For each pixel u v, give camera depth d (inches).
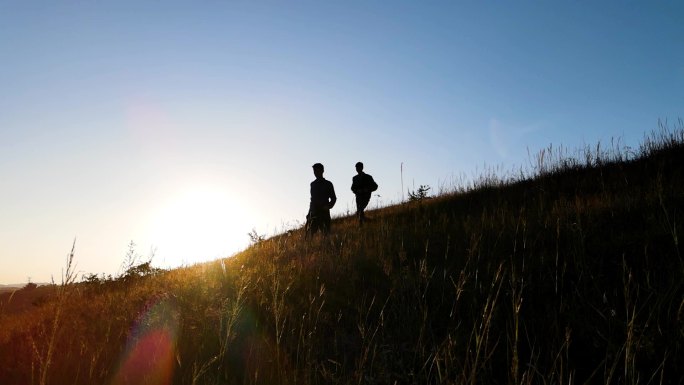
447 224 340.5
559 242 228.4
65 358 164.9
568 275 189.2
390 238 313.1
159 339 179.5
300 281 247.9
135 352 170.7
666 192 275.3
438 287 198.1
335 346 160.1
